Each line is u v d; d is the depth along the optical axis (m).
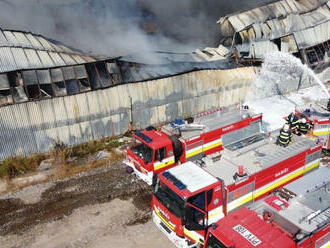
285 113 20.11
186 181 10.42
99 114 17.50
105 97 17.39
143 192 14.03
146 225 12.27
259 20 22.33
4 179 15.02
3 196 13.98
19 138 16.05
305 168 12.92
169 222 10.50
